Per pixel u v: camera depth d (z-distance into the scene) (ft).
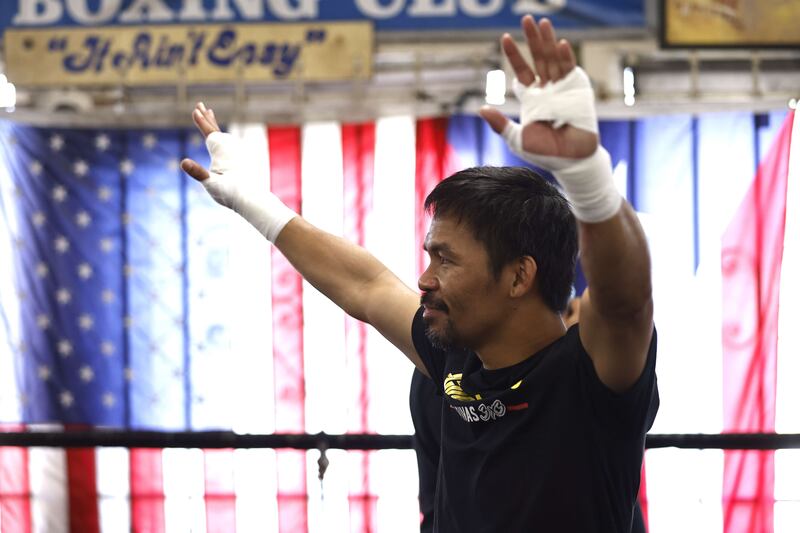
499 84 30.86
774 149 29.78
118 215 30.78
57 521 29.71
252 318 30.42
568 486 8.20
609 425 8.13
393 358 29.99
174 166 30.86
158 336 30.63
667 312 29.86
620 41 30.89
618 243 7.03
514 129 6.80
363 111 30.37
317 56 30.73
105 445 17.58
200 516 29.58
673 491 28.86
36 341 30.58
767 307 29.58
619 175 30.19
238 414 30.42
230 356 30.45
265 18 30.86
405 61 31.14
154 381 30.55
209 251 30.63
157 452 29.68
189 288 30.63
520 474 8.34
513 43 6.88
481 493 8.55
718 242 29.81
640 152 30.17
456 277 8.29
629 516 8.66
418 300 10.17
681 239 29.96
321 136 30.53
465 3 30.94
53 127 30.76
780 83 30.96
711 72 30.91
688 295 29.84
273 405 30.30
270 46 30.68
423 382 10.15
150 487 29.68
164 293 30.68
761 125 29.84
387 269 10.68
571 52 6.77
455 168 30.22
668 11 30.40
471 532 8.69
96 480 29.71
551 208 8.32
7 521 29.68
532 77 6.93
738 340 29.63
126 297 30.73
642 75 30.99
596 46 30.94
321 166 30.50
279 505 29.55
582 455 8.17
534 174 8.55
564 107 6.70
